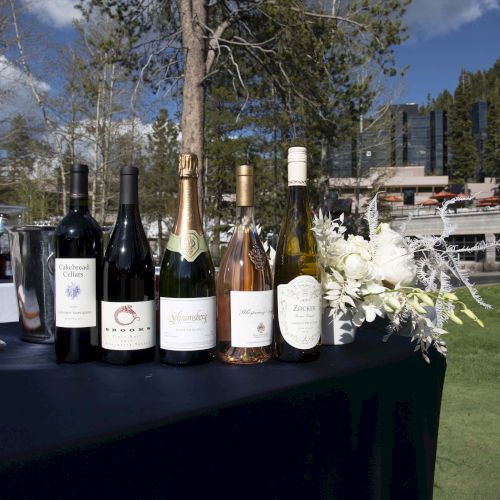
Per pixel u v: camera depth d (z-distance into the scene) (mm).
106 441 623
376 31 8406
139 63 9195
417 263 1126
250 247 1023
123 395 771
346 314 1165
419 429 1187
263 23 8898
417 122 79250
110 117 15492
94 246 978
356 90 8875
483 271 25875
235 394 774
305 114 8812
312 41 8352
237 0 8711
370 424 1008
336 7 8875
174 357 939
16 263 1186
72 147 15891
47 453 576
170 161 23469
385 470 1068
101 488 619
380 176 19922
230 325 981
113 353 945
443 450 2867
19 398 752
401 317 1172
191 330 938
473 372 4723
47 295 1173
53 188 19094
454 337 6766
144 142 17531
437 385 1270
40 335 1185
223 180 18891
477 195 1120
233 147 18359
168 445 680
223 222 19062
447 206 1134
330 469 919
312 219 1116
